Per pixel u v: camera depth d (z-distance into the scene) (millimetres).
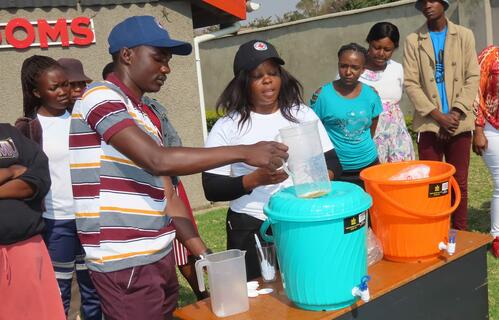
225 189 2391
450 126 4055
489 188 6398
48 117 3160
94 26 6191
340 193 1956
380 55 4152
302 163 1929
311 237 1865
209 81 16750
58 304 2697
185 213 2375
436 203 2223
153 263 1991
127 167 1926
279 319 1941
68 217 3123
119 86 1961
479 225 4965
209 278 2020
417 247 2258
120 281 1933
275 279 2312
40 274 2623
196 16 7289
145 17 1979
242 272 2021
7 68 5898
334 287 1920
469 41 4086
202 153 1753
